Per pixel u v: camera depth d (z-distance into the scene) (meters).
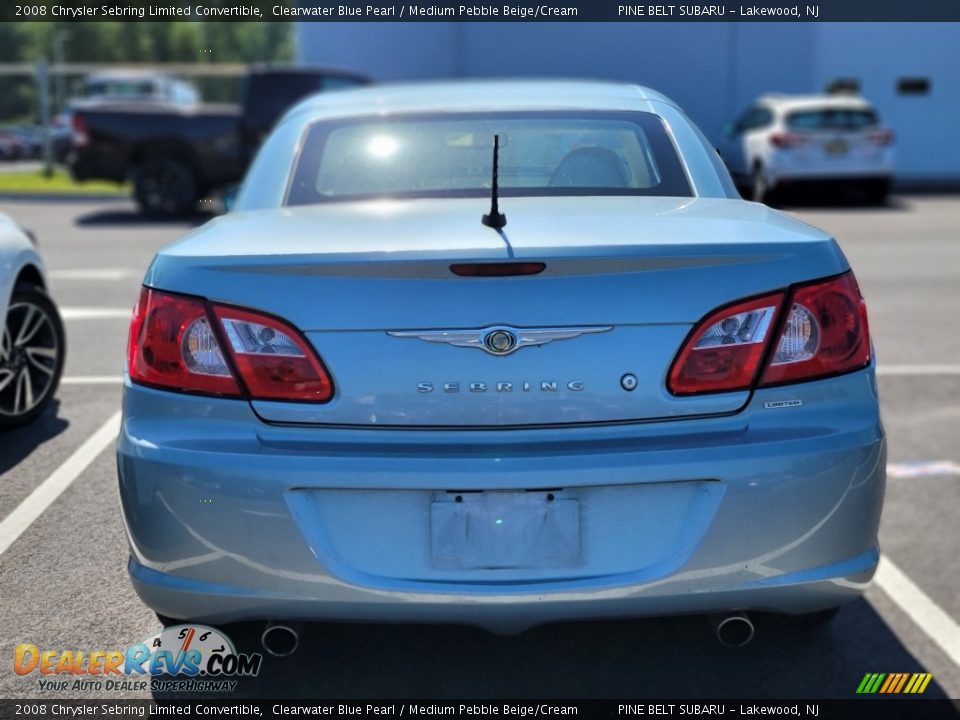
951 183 20.03
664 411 2.39
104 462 4.12
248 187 3.35
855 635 3.23
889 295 8.85
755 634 3.16
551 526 2.36
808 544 2.42
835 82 20.94
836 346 2.48
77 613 3.02
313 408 2.38
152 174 14.55
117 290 8.44
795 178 16.09
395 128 3.51
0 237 4.33
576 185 3.20
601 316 2.37
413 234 2.54
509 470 2.32
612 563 2.37
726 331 2.41
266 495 2.35
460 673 2.90
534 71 20.92
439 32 20.80
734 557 2.38
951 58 20.78
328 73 14.80
